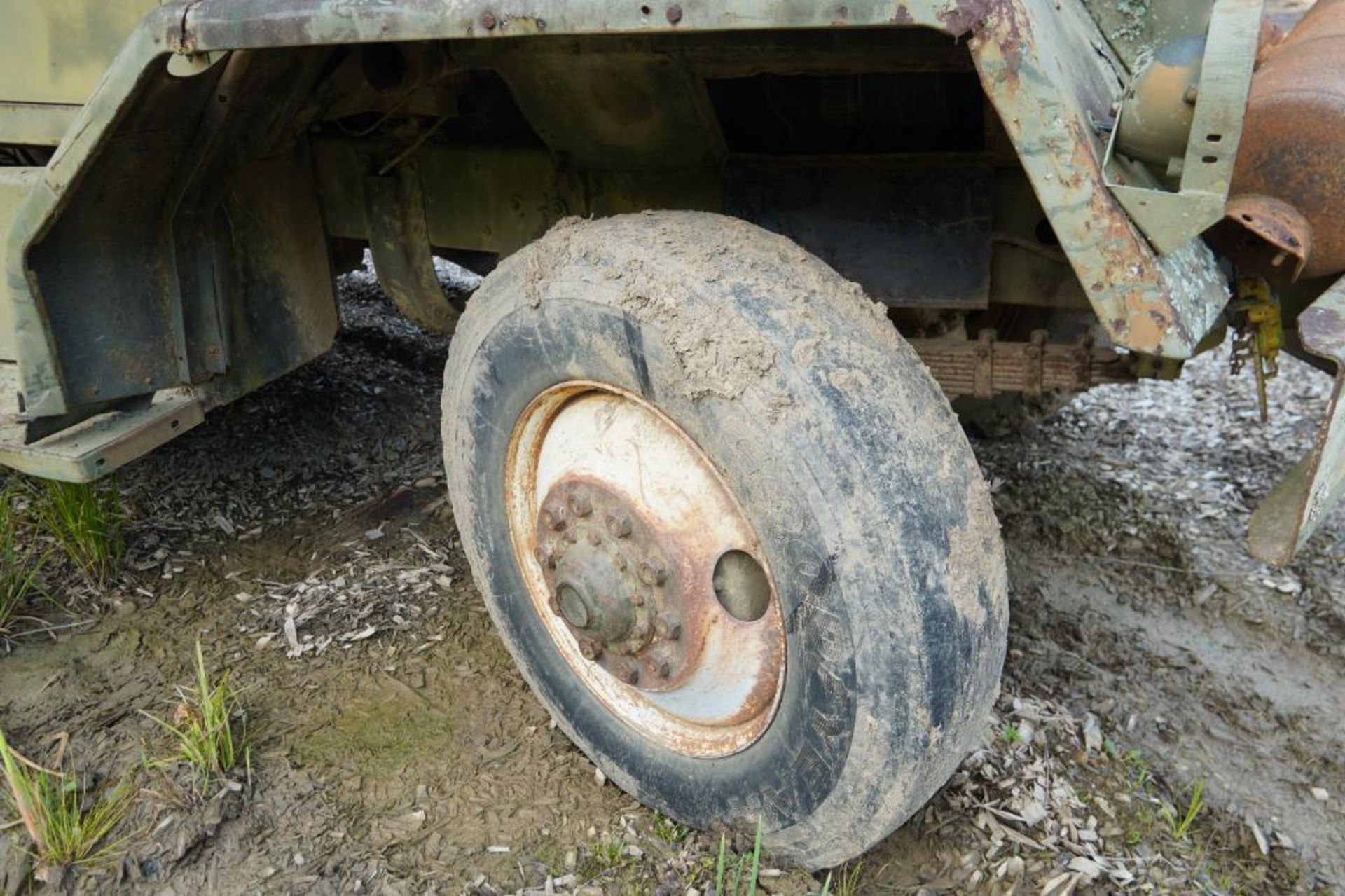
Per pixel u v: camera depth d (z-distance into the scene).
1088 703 2.77
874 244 2.50
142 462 3.79
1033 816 2.29
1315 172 2.01
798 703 1.81
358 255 3.88
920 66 2.11
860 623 1.65
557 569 2.06
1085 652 3.01
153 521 3.44
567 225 2.03
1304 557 3.48
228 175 2.62
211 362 2.82
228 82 2.25
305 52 2.24
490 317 2.08
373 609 3.00
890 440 1.66
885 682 1.67
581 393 2.04
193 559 3.25
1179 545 3.53
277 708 2.59
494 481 2.23
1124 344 1.51
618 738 2.22
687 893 2.04
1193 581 3.36
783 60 2.16
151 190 2.54
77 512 3.08
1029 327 3.31
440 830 2.23
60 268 2.46
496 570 2.33
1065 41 1.78
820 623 1.70
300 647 2.84
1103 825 2.33
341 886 2.09
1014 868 2.15
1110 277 1.49
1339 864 2.32
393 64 2.25
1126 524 3.65
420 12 1.72
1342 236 2.03
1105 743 2.58
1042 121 1.44
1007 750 2.47
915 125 2.50
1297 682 2.93
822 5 1.44
